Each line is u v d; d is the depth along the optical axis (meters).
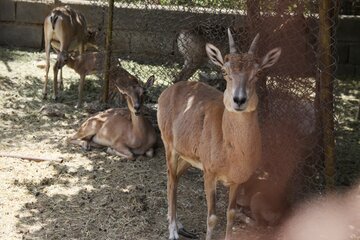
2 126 8.93
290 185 6.57
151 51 11.59
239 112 4.93
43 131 8.88
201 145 5.44
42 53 13.03
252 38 6.76
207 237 5.57
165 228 6.29
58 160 7.81
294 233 6.18
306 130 6.50
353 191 7.17
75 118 9.51
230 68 4.89
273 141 6.64
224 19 9.06
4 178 7.21
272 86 6.65
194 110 5.64
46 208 6.58
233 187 5.49
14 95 10.32
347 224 6.38
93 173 7.57
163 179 7.48
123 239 6.04
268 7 6.61
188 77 9.91
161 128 6.10
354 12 12.76
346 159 8.21
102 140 8.30
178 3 10.43
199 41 9.52
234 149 5.12
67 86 11.14
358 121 9.85
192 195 7.06
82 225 6.27
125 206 6.69
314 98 6.48
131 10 11.88
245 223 6.42
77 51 11.52
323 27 6.08
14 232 6.07
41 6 13.14
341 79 12.60
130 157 8.06
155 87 10.60
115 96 9.88
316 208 6.46
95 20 12.59
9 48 13.18
